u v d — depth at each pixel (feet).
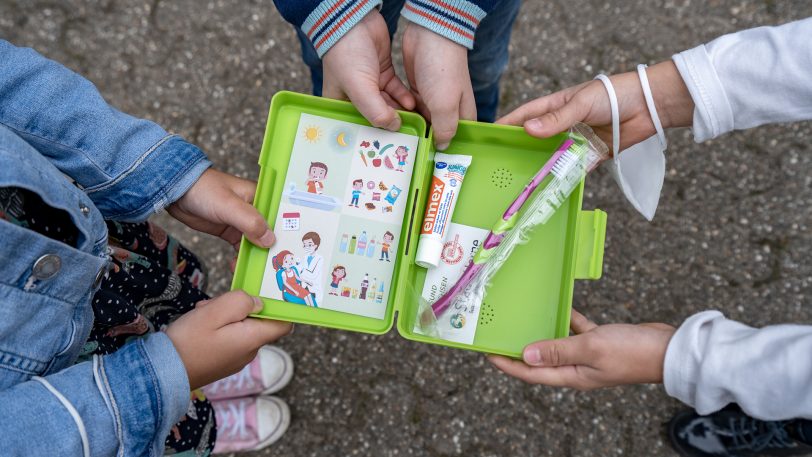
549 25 5.93
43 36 5.97
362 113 3.21
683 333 3.02
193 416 3.76
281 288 3.15
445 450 5.15
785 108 3.18
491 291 3.25
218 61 5.94
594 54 5.86
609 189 5.51
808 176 5.46
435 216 3.22
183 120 5.82
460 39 3.21
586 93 3.36
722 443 4.85
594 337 3.17
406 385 5.27
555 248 3.27
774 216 5.41
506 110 5.79
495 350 3.08
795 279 5.28
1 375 2.44
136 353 2.73
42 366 2.59
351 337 5.37
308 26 3.21
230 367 3.15
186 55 5.96
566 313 3.10
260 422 5.10
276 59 5.94
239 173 5.72
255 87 5.89
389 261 3.16
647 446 5.09
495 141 3.41
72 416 2.49
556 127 3.19
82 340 2.77
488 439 5.15
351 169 3.25
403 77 5.88
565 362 3.19
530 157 3.42
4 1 6.02
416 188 3.14
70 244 2.79
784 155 5.51
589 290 5.37
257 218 3.04
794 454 4.67
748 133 5.56
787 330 2.88
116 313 3.09
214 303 2.94
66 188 2.57
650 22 5.88
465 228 3.32
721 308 5.28
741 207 5.45
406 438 5.18
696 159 5.56
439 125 3.25
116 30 6.00
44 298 2.49
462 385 5.24
